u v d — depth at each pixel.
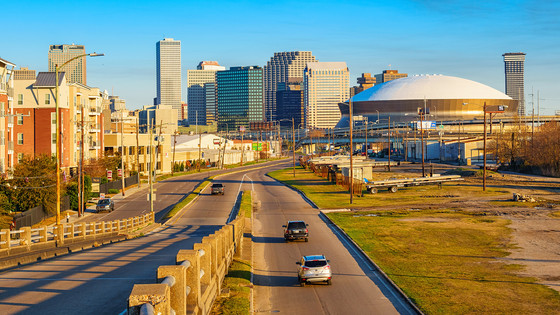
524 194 76.94
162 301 8.25
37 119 86.25
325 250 41.78
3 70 72.25
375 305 26.41
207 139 194.88
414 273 32.94
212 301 19.62
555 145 110.81
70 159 91.50
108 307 17.33
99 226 48.59
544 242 42.50
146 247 39.12
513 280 30.75
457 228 49.97
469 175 108.69
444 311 24.77
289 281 31.64
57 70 46.78
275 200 80.56
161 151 137.88
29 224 57.38
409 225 52.47
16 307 17.33
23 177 62.38
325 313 25.08
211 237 22.38
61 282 22.44
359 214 62.38
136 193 95.50
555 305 25.52
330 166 120.00
